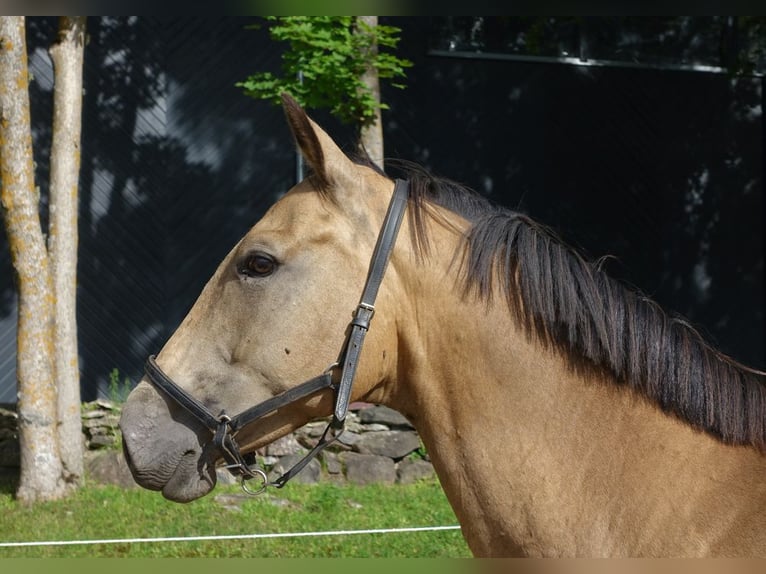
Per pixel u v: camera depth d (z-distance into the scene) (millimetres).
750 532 2086
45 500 7598
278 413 2320
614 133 11805
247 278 2352
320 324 2299
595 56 11641
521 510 2254
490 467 2287
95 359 10711
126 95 10812
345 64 8180
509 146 11477
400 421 8625
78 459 7906
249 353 2318
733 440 2238
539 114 11570
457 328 2340
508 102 11484
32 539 6484
